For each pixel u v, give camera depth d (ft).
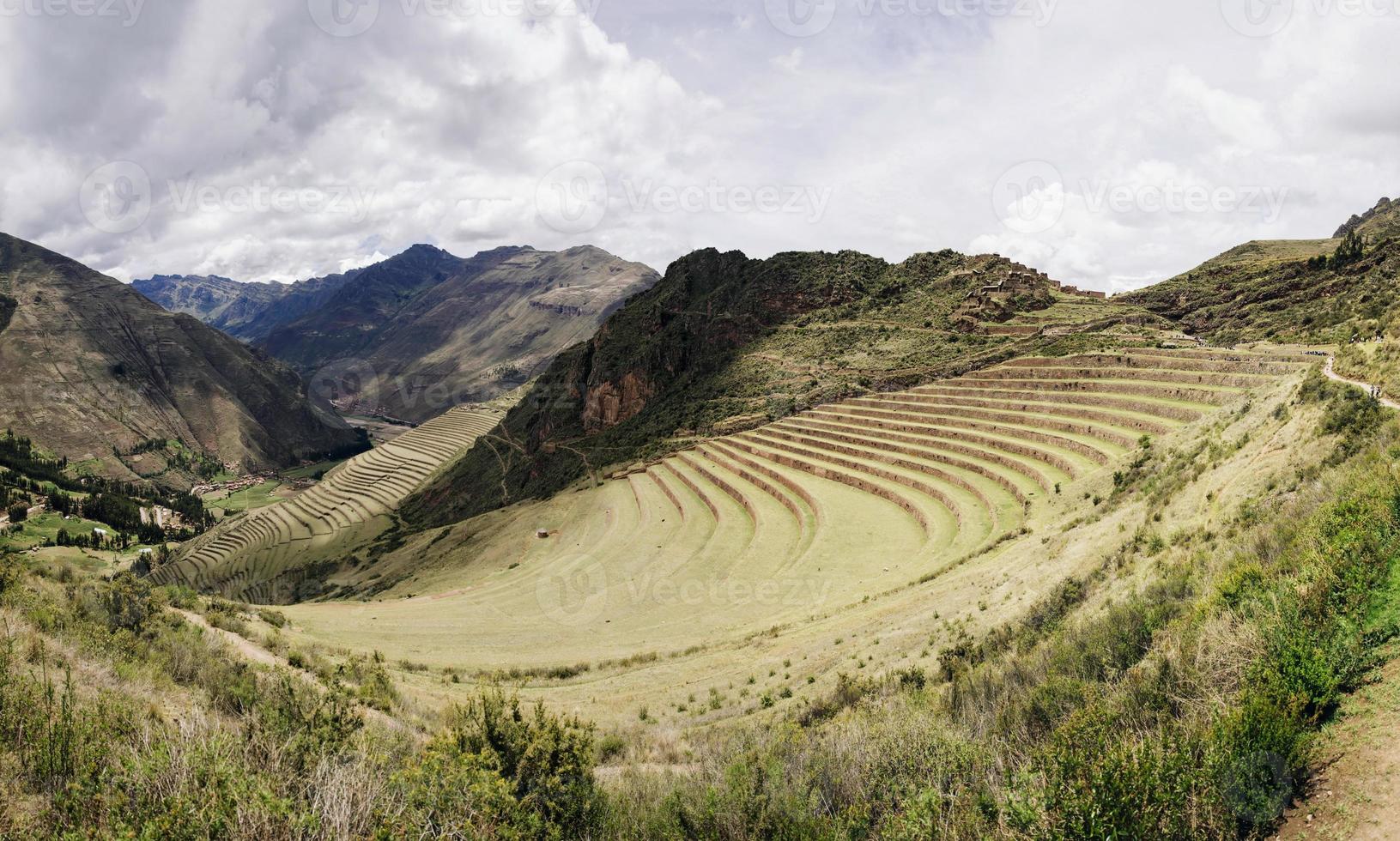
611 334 510.58
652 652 115.24
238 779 25.22
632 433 394.52
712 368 418.72
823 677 85.05
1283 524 55.36
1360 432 71.87
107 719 32.17
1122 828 23.39
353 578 367.04
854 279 450.71
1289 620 32.91
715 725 74.54
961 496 168.76
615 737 69.00
